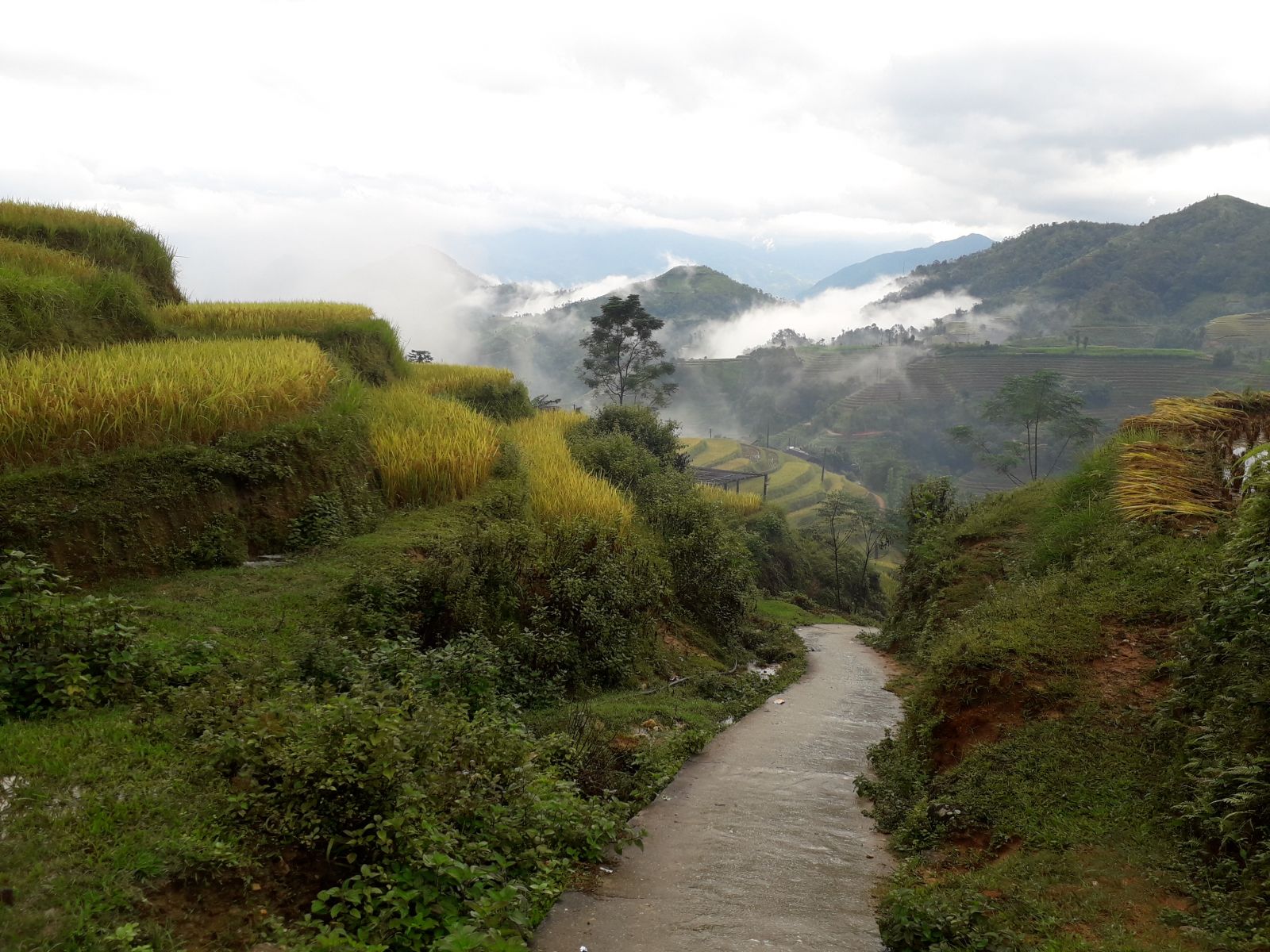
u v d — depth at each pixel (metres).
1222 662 7.34
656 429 39.62
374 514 14.86
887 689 17.47
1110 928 5.18
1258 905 5.10
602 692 14.45
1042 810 6.96
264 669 8.63
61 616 7.70
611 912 6.23
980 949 5.13
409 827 5.77
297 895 5.42
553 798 7.58
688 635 20.42
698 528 23.20
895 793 8.88
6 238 19.48
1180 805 6.20
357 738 6.14
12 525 9.41
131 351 14.57
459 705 9.05
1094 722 7.85
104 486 10.55
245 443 12.85
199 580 10.88
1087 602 9.95
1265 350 151.75
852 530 65.50
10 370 11.48
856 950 5.70
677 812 8.84
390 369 24.42
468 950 4.68
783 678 18.34
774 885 6.85
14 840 4.90
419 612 12.27
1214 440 15.94
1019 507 19.73
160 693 7.39
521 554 14.95
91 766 5.93
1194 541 10.81
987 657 8.99
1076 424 54.44
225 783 6.04
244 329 20.84
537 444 26.03
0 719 6.55
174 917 4.83
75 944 4.24
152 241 23.03
